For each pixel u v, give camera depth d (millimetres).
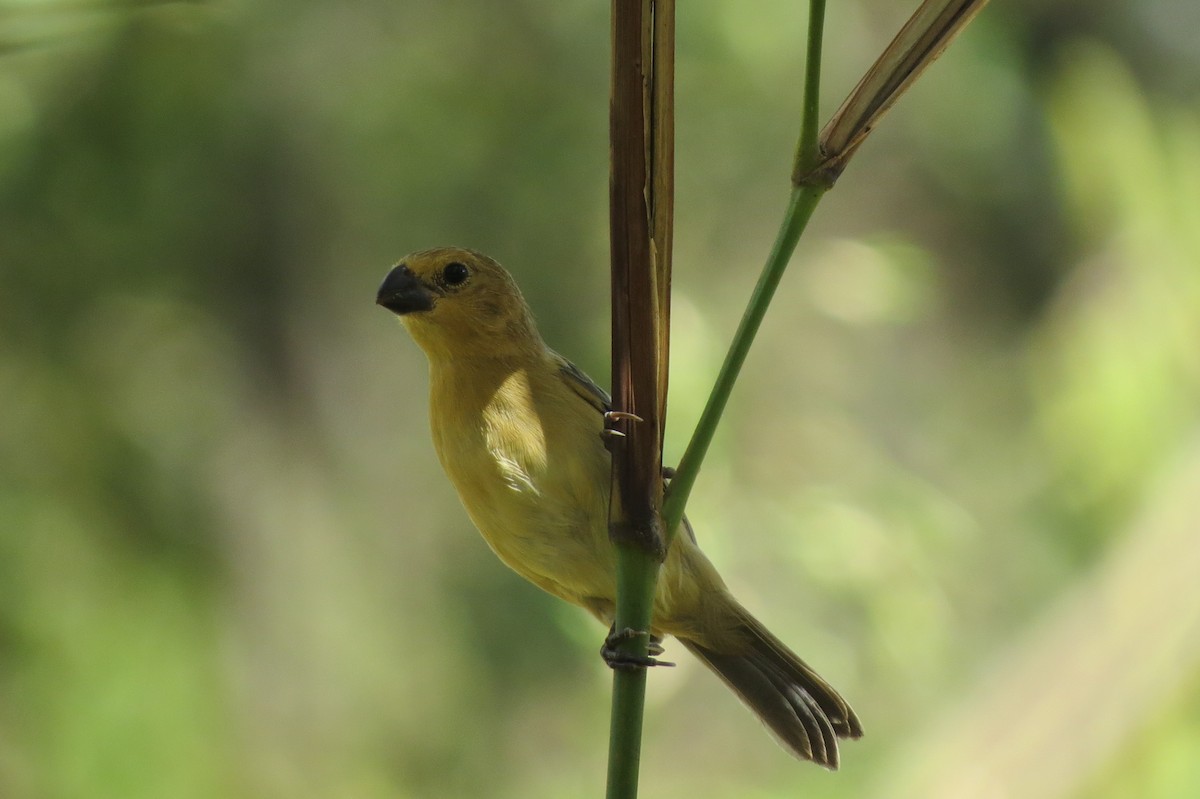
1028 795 9898
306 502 13539
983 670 12055
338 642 13289
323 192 12883
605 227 12695
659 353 4219
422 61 13000
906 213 15875
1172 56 15031
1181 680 9703
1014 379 15852
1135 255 11852
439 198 12883
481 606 13391
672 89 4199
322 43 12773
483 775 12867
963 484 15656
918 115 15422
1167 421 11367
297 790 12555
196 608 11727
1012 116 15266
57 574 11062
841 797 12586
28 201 11562
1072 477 11953
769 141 13531
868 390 15609
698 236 13531
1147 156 12219
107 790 10945
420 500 14133
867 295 13109
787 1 13266
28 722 10797
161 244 12164
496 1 13062
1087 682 10070
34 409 11336
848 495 12977
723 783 14008
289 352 13203
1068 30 15164
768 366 13664
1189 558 10125
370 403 13930
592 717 12562
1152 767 9617
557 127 12867
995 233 15898
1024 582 13250
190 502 11914
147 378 12000
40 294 11562
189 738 11398
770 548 12328
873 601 12211
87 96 11664
